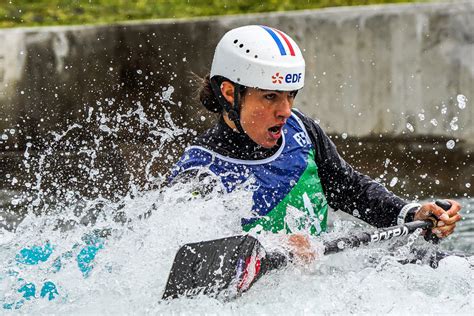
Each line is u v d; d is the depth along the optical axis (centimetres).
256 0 2375
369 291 897
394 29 2036
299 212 986
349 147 2064
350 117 2062
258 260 869
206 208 949
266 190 970
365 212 1080
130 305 870
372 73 2048
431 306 859
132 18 2312
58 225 1158
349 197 1084
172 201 961
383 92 2053
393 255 1020
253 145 968
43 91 2017
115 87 2031
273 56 934
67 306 884
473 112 2039
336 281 923
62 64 2020
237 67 941
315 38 2044
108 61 2027
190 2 2392
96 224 1047
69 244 1036
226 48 958
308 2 2348
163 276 929
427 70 2042
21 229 1159
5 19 2302
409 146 2052
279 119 951
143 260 951
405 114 2052
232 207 953
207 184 958
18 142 2006
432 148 2044
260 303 866
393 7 2033
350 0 2347
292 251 918
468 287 946
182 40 2025
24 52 2008
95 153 1886
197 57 2025
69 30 2017
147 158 1836
